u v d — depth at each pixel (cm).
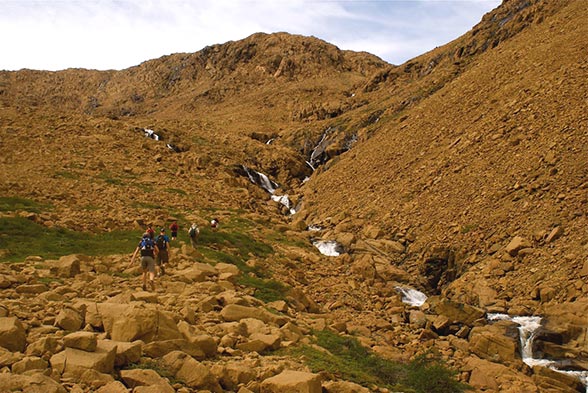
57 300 1007
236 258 1933
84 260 1494
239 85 10138
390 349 1276
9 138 3634
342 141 5003
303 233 2834
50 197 2462
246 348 894
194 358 772
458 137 3134
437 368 1112
